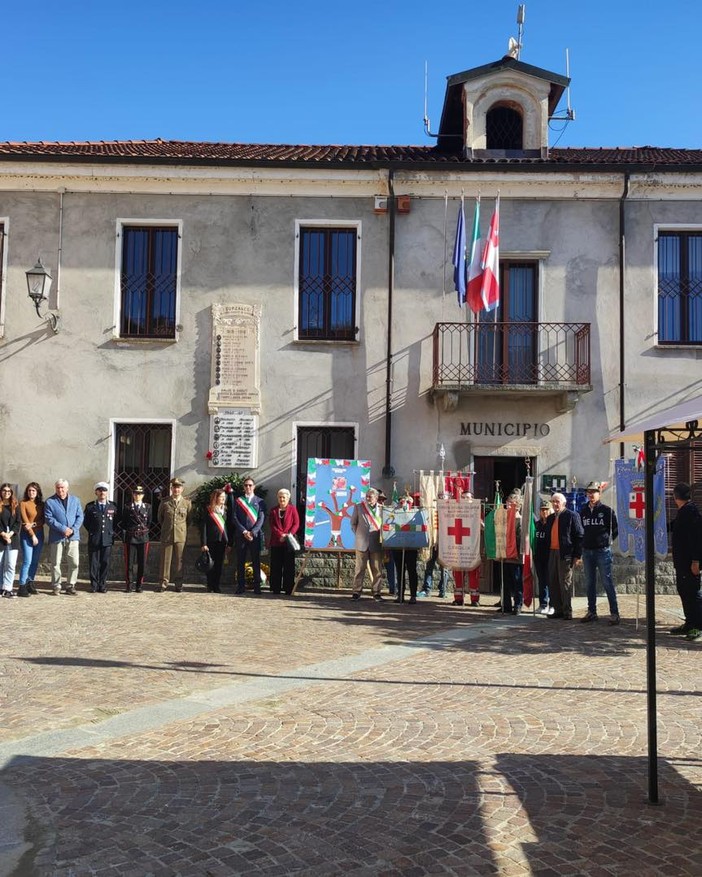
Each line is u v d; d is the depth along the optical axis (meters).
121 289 15.42
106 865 3.61
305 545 14.00
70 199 15.40
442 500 12.77
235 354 15.15
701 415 4.01
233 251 15.33
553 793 4.50
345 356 15.16
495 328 15.11
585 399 14.95
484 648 8.85
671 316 15.22
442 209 15.34
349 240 15.48
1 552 12.58
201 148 16.86
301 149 17.20
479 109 15.76
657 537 10.52
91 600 12.33
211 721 5.83
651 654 4.43
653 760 4.38
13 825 4.02
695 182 15.02
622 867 3.62
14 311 15.27
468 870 3.59
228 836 3.92
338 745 5.32
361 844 3.84
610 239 15.19
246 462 14.99
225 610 11.52
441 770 4.86
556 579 11.50
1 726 5.66
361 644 9.01
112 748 5.21
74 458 15.10
